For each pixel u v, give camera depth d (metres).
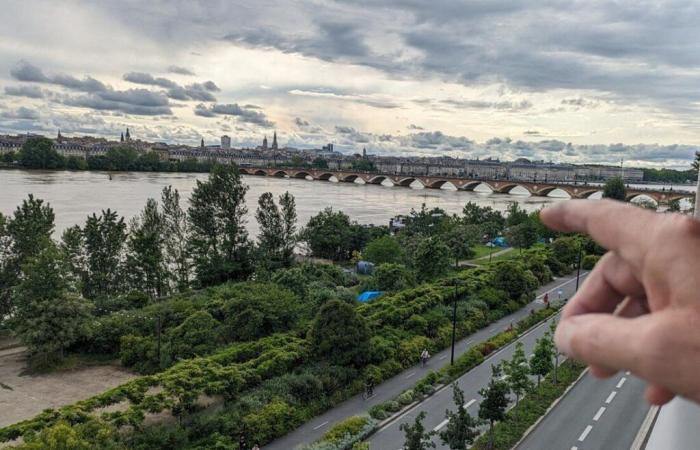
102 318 45.22
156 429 28.09
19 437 26.92
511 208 109.19
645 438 30.70
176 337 40.84
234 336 41.59
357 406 34.44
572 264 77.94
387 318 45.94
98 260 56.16
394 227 102.56
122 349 41.22
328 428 31.38
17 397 35.47
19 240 49.22
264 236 69.75
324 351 37.53
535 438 30.77
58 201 118.50
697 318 1.54
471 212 107.38
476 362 41.97
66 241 54.09
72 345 42.75
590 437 30.92
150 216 64.06
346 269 72.38
